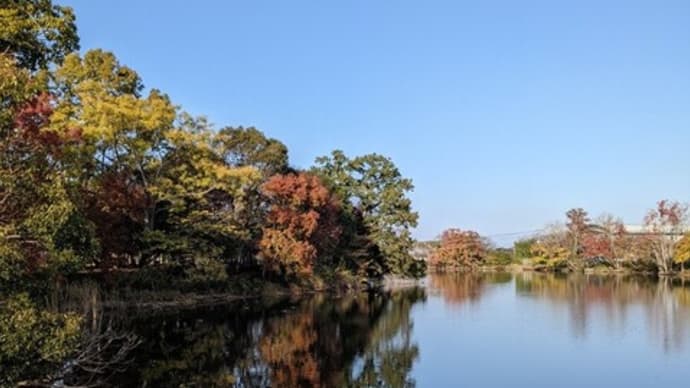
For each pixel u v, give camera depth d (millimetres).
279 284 41719
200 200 32656
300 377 15969
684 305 33812
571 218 85188
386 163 56969
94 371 13438
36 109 11891
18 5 14922
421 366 17719
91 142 25547
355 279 49906
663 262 68438
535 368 17547
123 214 28094
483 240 101750
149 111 28672
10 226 9242
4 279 9039
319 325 26000
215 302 33812
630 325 25969
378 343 21609
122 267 30094
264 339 21891
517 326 25984
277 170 44594
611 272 77812
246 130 43125
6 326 8633
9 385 8938
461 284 58125
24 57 15172
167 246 29656
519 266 97125
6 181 9414
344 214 52375
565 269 86125
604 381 16109
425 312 31562
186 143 30766
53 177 10406
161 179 30453
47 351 9227
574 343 21578
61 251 10445
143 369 16109
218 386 14664
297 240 40688
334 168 57188
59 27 15547
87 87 28000
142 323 24156
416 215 57156
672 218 68188
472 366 17750
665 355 19344
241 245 38500
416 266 58969
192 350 19156
